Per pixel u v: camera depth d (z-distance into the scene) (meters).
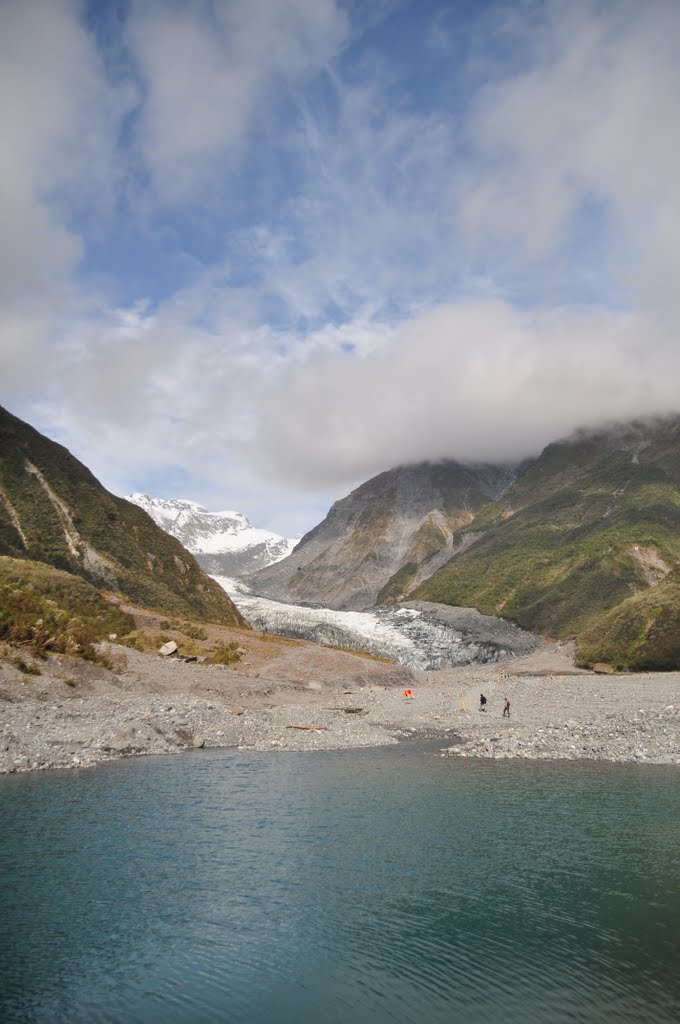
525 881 17.89
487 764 32.88
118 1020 11.55
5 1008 11.81
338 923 15.39
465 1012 12.04
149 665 52.25
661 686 63.75
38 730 33.19
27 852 18.83
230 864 18.58
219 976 13.06
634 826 22.58
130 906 15.84
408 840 20.95
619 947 14.53
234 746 36.47
